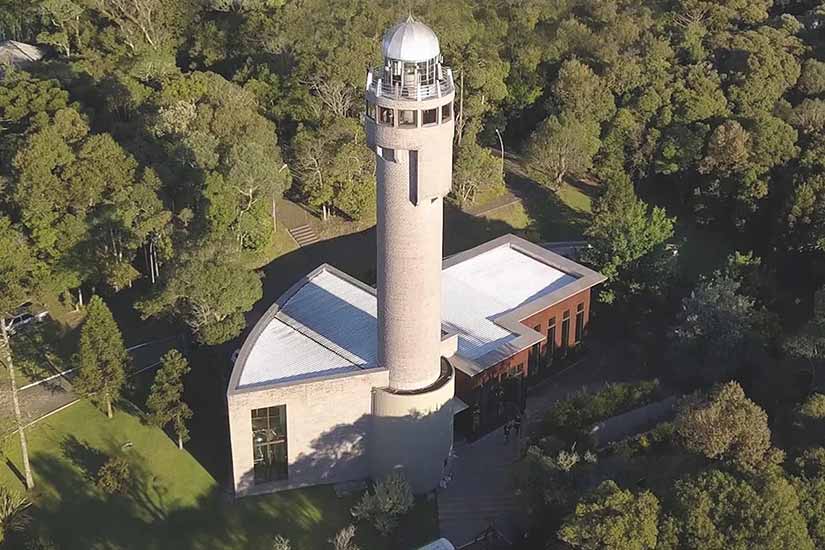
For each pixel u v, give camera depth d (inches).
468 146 4018.2
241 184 3390.7
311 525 2453.2
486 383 2721.5
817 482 1980.8
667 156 4143.7
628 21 4837.6
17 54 4714.6
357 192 3841.0
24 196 3088.1
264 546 2396.7
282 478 2556.6
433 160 2151.8
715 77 4350.4
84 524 2447.1
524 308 2950.3
